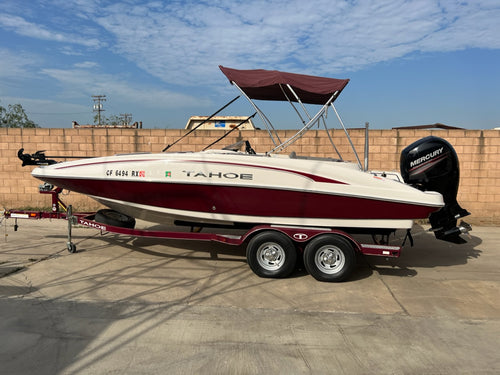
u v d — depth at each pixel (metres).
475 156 8.85
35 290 4.42
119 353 3.13
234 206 5.23
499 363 3.13
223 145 9.20
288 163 5.06
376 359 3.16
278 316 3.96
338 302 4.39
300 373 2.93
